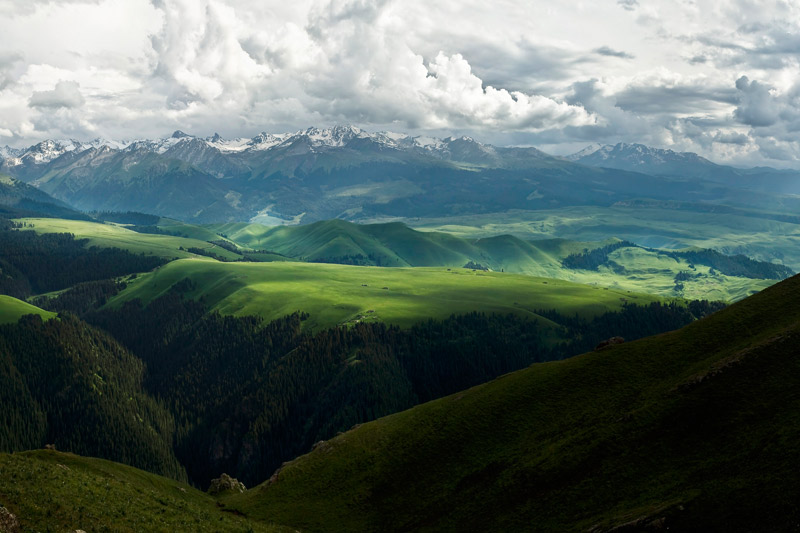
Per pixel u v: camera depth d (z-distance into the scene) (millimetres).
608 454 89438
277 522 101125
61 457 99000
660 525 67562
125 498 71750
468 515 91625
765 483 68062
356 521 99938
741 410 85625
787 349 94500
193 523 72875
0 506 51656
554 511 83188
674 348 116500
